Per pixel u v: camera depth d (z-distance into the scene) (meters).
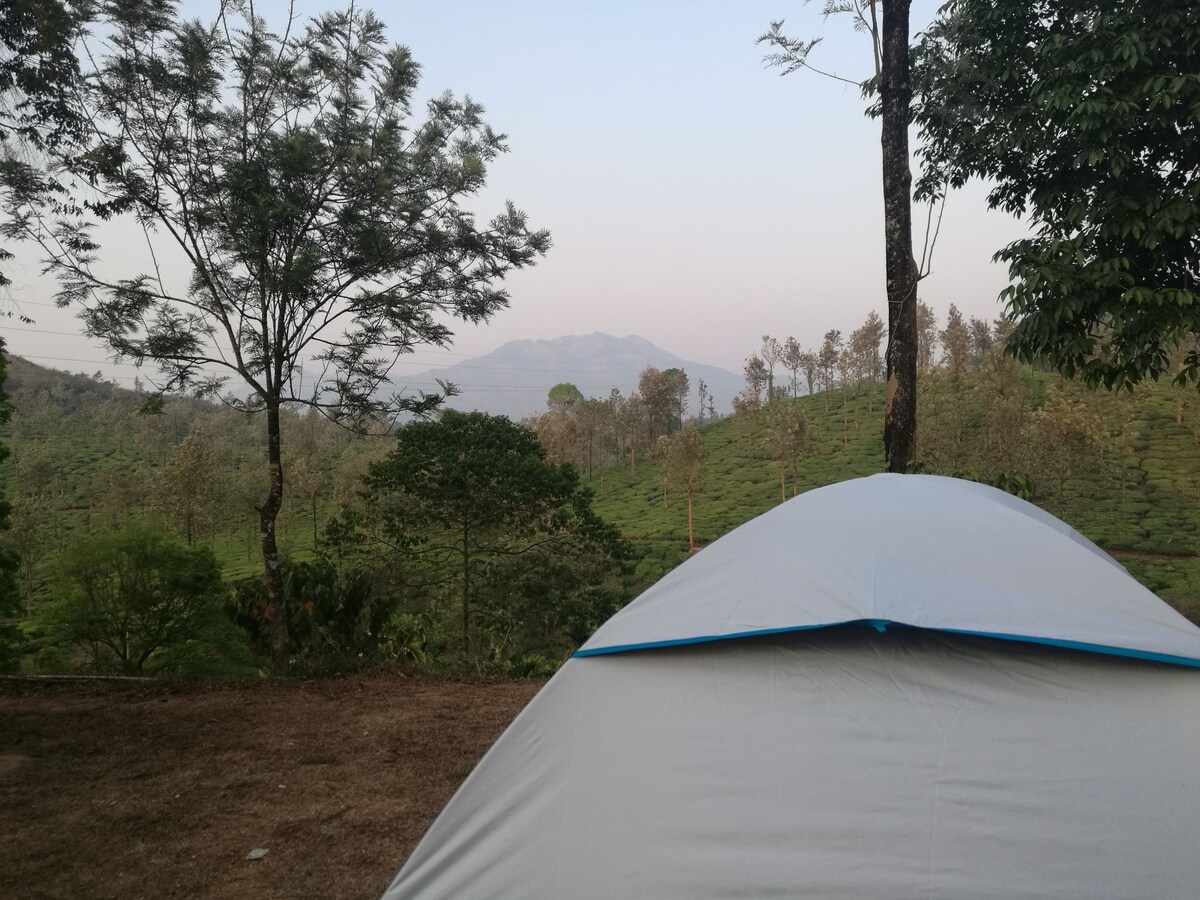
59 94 8.28
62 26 7.79
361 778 5.18
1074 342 6.80
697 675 3.10
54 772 5.32
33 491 59.78
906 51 7.97
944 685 2.89
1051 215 7.33
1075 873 2.62
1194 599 23.77
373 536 19.98
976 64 7.63
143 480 56.50
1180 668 2.78
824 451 72.69
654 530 57.09
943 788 2.75
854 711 2.90
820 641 3.04
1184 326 6.29
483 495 19.09
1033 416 48.94
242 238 9.49
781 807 2.85
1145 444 54.78
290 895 3.62
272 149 9.59
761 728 2.96
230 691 7.78
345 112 10.33
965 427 56.78
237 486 51.31
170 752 5.76
